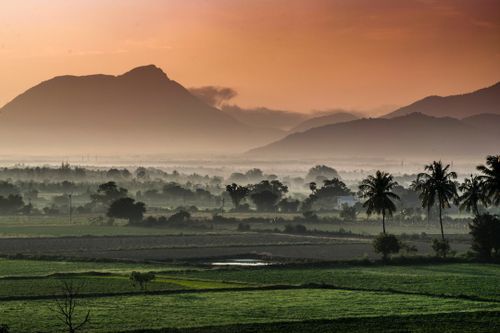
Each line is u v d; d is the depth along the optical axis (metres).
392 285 156.12
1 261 199.62
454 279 164.38
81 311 127.44
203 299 138.75
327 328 115.44
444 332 113.25
